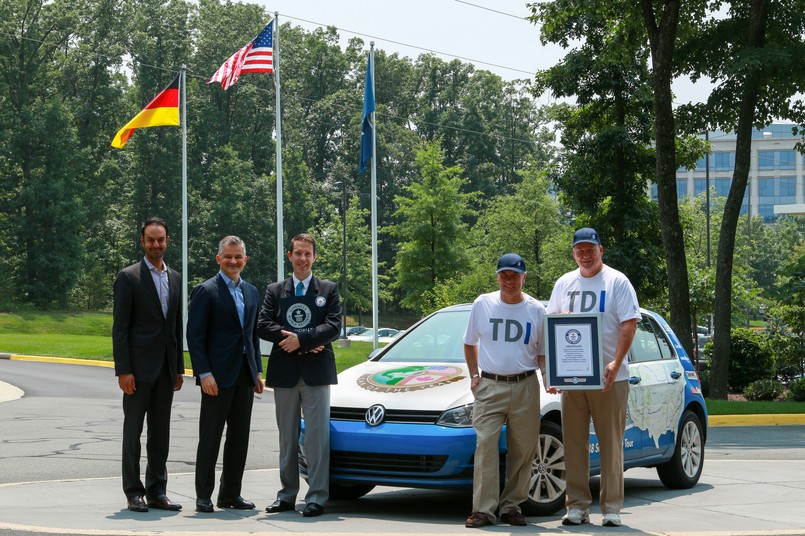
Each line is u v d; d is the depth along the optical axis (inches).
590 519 317.4
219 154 3690.9
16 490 364.5
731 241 974.4
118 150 3479.3
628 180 1316.4
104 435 585.3
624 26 1003.9
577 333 293.6
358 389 334.6
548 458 327.0
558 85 1305.4
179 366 319.6
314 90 4370.1
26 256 3102.9
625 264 1294.3
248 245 3543.3
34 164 3073.3
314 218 3786.9
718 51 1015.6
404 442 310.5
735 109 986.1
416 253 2358.5
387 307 4256.9
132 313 313.3
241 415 323.3
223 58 3777.1
